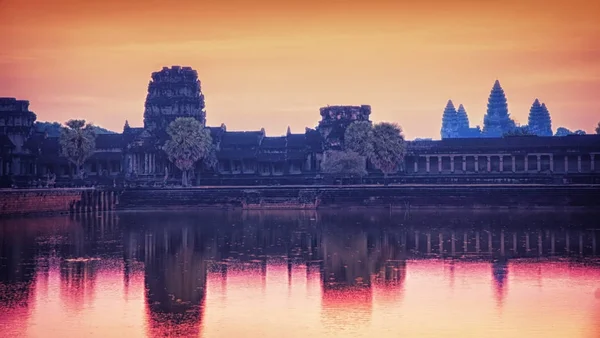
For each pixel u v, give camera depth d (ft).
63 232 559.38
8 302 347.56
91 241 515.09
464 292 363.97
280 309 336.08
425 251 469.98
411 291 366.43
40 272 409.90
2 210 634.02
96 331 306.14
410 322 316.40
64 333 303.68
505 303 343.87
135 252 472.03
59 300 350.84
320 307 339.16
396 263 433.07
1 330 307.37
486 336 298.97
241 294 362.33
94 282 386.32
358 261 440.45
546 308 335.26
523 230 554.05
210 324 314.76
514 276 395.96
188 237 535.19
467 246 486.38
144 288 374.02
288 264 432.25
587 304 341.00
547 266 419.54
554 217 635.66
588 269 410.52
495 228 567.18
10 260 443.73
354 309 336.08
